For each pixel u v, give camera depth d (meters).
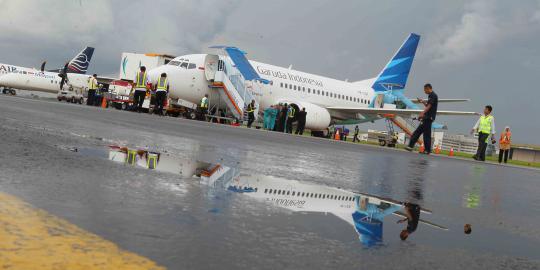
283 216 2.30
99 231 1.61
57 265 1.21
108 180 2.74
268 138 12.14
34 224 1.59
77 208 1.92
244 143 8.51
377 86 39.78
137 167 3.52
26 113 9.04
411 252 1.89
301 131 28.08
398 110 33.28
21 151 3.59
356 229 2.21
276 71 31.62
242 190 3.01
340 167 6.05
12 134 4.82
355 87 37.94
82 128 6.91
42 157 3.41
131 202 2.19
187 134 9.02
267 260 1.53
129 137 6.34
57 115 9.63
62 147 4.23
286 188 3.39
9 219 1.61
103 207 2.00
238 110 29.75
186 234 1.72
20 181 2.38
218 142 7.80
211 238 1.71
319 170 5.25
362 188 4.08
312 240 1.88
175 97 29.22
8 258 1.22
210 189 2.88
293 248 1.72
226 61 30.02
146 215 1.95
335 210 2.68
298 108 30.98
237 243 1.69
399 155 12.30
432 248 2.03
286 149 8.41
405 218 2.74
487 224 3.00
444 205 3.67
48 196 2.09
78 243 1.43
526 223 3.27
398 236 2.18
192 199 2.46
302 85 32.88
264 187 3.29
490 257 2.02
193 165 4.14
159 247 1.51
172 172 3.50
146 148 5.16
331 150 10.23
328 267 1.54
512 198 4.90
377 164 7.58
